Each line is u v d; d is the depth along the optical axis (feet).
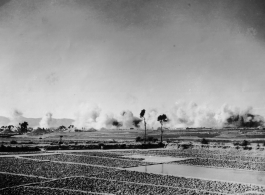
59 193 57.52
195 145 200.95
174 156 139.95
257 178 79.56
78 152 155.02
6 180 70.03
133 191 60.03
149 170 92.63
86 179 73.20
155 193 58.54
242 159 127.75
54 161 110.52
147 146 202.39
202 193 59.36
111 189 61.77
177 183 69.62
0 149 152.56
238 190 62.95
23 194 56.54
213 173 88.02
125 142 245.86
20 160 111.55
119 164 105.09
